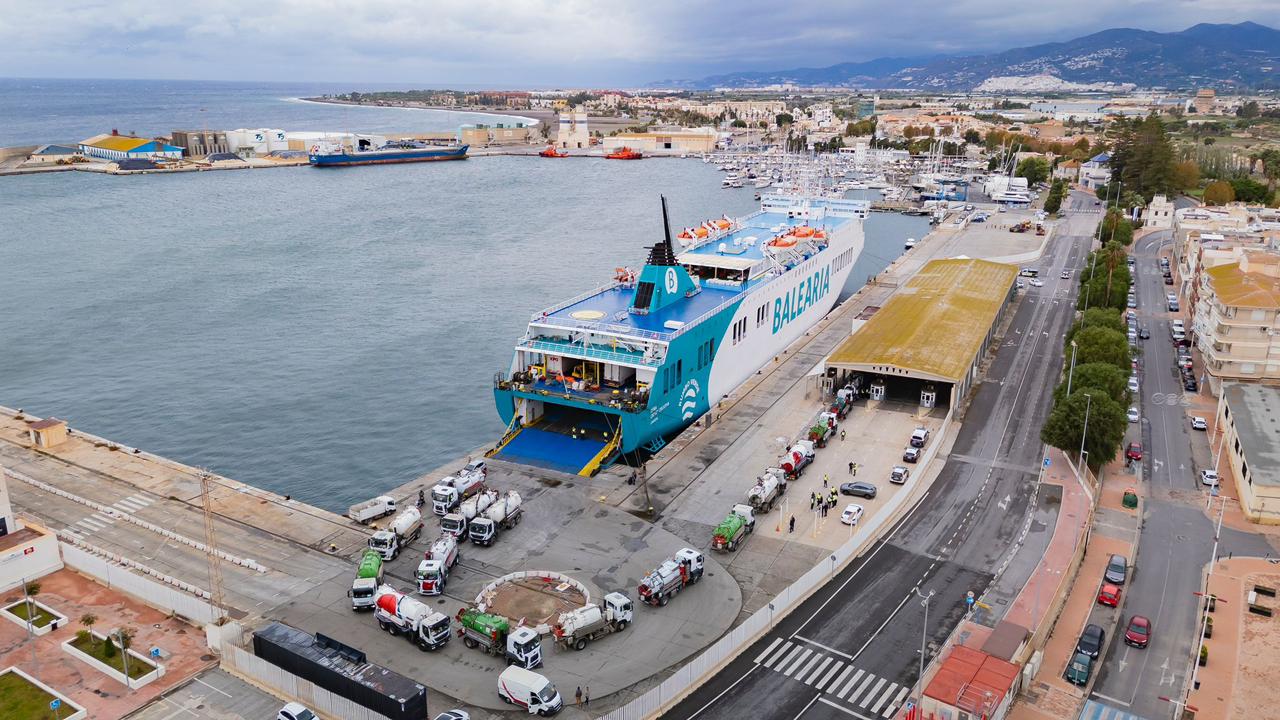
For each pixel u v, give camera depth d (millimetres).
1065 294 174750
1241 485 88062
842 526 78562
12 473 90625
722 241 147125
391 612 62281
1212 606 69375
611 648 61094
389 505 81125
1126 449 100250
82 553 71938
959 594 69812
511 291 189875
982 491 88188
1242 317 113562
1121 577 71875
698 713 55781
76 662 60969
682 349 97438
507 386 97250
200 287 190875
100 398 127250
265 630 60406
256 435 115062
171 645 62844
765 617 64188
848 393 107938
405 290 190125
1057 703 57938
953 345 115562
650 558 72750
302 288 191375
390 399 128125
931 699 54281
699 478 88000
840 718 55594
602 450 92500
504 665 59375
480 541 74062
